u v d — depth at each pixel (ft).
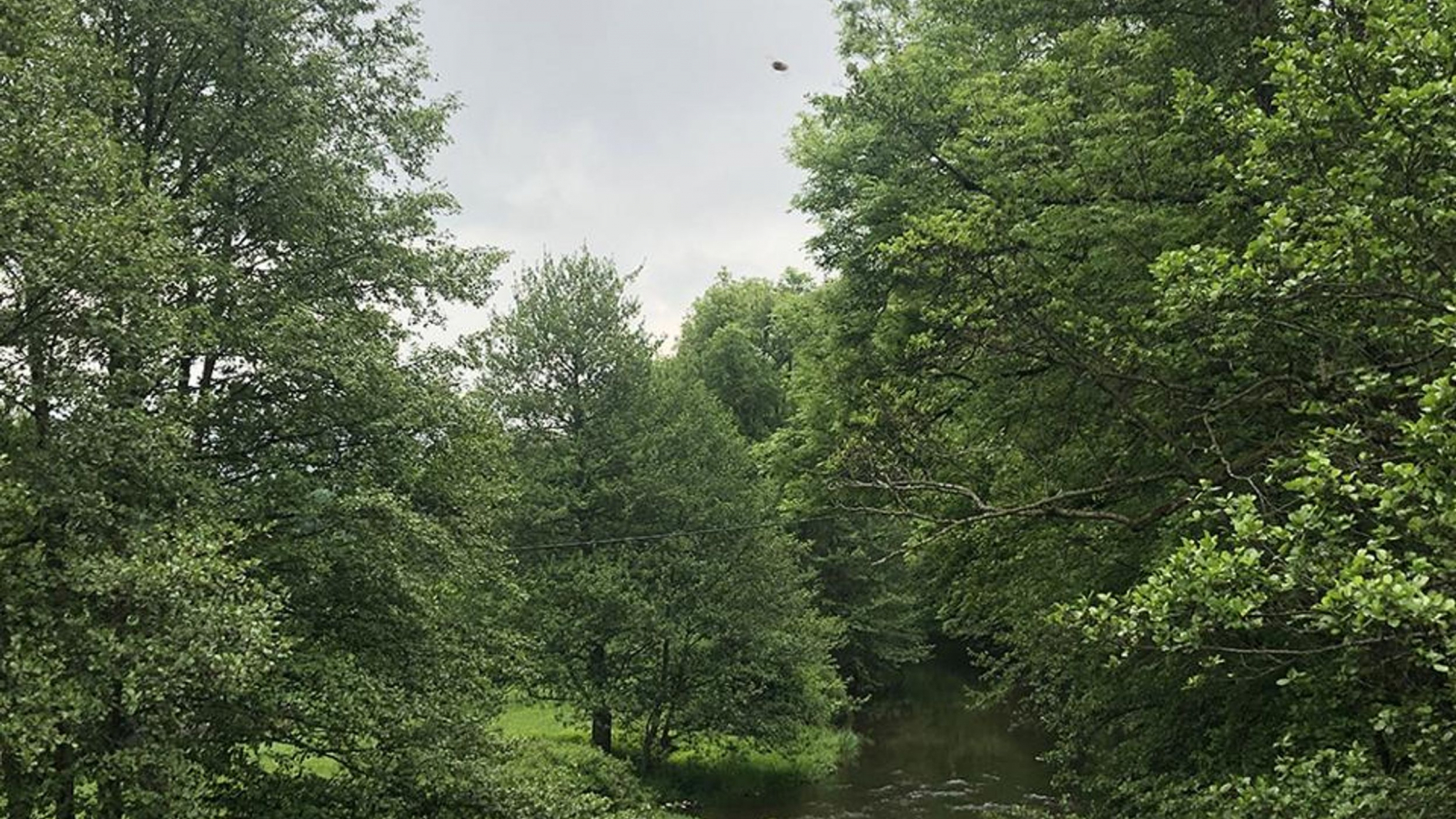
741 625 90.38
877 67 53.98
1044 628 40.45
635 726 93.09
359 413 45.37
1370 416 20.70
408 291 49.83
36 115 30.37
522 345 94.07
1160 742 38.60
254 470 43.39
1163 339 28.66
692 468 96.89
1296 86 19.57
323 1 49.29
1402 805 17.13
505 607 74.18
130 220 30.48
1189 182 33.01
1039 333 30.81
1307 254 18.43
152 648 27.58
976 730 110.63
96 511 30.32
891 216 53.06
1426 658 15.03
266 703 38.27
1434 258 18.33
